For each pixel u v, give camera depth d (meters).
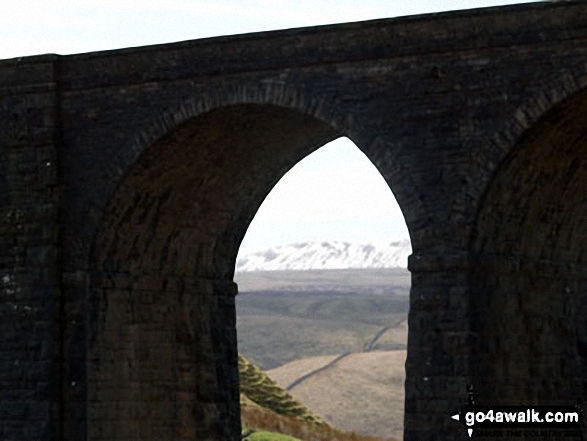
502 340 63.56
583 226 69.25
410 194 62.53
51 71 69.44
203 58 66.31
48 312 69.19
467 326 61.28
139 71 67.69
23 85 70.00
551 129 61.59
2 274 70.25
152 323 72.00
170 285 73.00
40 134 69.56
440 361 61.69
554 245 67.69
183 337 73.50
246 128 69.06
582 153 64.69
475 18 61.66
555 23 60.38
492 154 61.25
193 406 73.62
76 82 69.12
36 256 69.50
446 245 61.88
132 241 70.69
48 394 68.88
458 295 61.50
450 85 62.03
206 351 74.62
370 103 63.31
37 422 68.94
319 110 64.12
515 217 64.12
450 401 61.38
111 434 69.69
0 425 69.81
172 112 66.94
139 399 71.12
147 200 69.94
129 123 67.94
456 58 62.00
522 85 60.91
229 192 73.75
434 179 62.19
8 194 70.25
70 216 69.25
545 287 66.75
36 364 69.25
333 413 199.50
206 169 71.00
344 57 63.75
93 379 69.06
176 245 73.00
